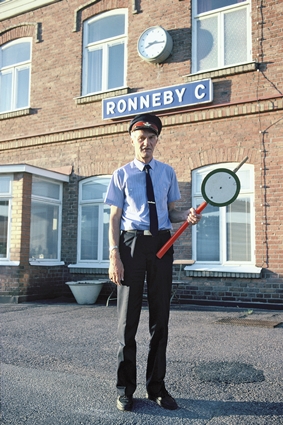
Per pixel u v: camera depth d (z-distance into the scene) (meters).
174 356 4.29
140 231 3.03
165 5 9.14
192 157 8.50
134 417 2.82
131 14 9.53
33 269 9.01
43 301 8.85
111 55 9.91
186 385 3.44
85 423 2.74
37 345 4.88
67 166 10.09
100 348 4.74
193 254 8.38
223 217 8.19
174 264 8.44
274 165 7.72
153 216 3.04
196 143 8.48
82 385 3.49
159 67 9.08
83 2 10.27
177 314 6.90
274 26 7.98
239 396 3.19
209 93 8.22
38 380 3.64
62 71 10.44
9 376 3.76
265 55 8.00
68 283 8.43
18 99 11.19
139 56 9.34
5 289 8.66
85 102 9.91
